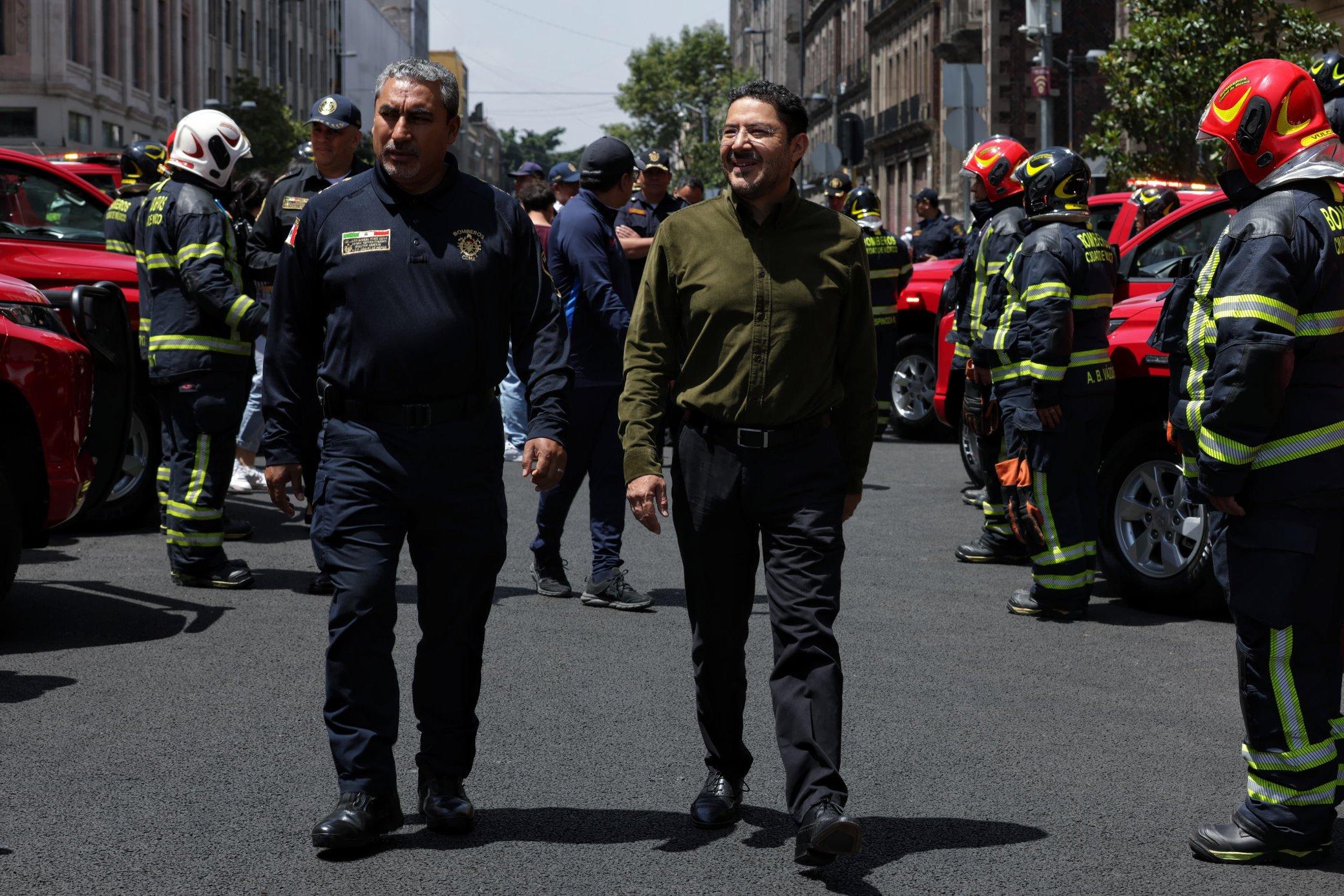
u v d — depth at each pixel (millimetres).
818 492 4055
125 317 7195
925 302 14570
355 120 7879
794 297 4008
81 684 5703
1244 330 3877
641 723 5289
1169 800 4551
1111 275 7078
